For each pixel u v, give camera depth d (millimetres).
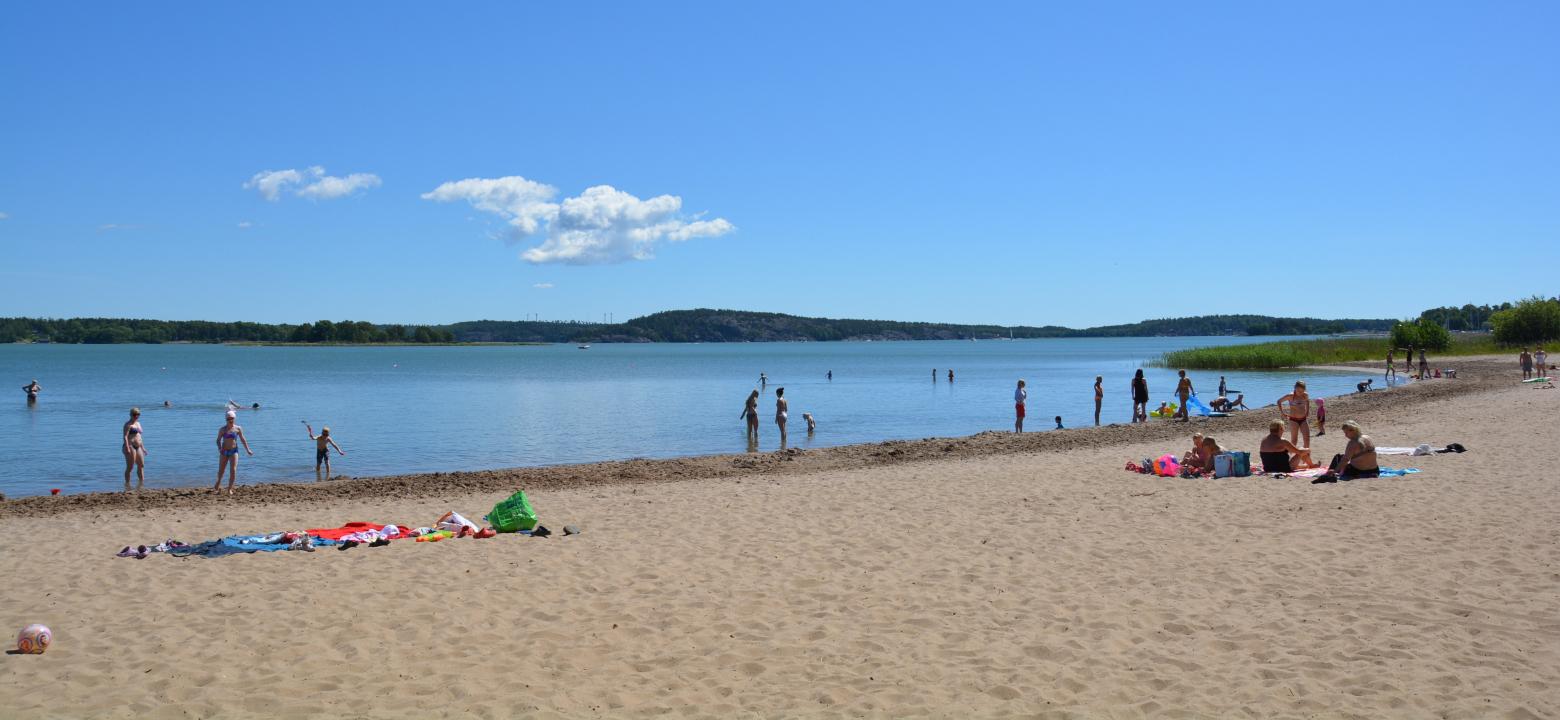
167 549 11430
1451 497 13328
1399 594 8680
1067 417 40312
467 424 37625
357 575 10172
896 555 10945
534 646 7781
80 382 74938
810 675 7074
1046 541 11477
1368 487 14469
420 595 9344
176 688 6801
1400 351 81750
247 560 10898
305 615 8648
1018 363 115938
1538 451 18188
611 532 12633
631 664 7355
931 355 161750
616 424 37469
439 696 6672
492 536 12305
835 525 12891
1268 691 6531
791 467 21078
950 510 13867
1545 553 9961
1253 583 9258
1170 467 16922
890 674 7059
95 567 10672
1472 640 7391
